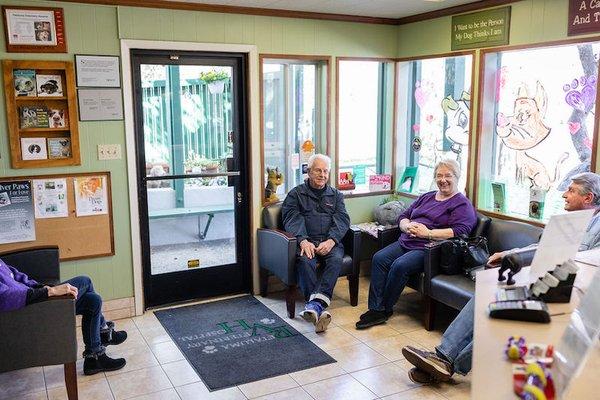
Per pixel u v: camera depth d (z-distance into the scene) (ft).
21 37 11.34
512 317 5.74
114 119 12.42
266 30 13.84
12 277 9.16
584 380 4.37
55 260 11.30
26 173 11.74
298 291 14.84
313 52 14.52
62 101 11.93
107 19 12.07
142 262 13.35
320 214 13.43
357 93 15.67
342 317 12.96
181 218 13.78
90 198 12.41
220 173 13.99
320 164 13.38
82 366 10.59
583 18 10.79
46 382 9.99
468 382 9.80
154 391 9.61
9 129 11.43
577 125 11.54
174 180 13.56
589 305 4.61
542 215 12.34
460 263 11.74
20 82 11.44
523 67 12.63
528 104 12.59
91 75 12.05
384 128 16.31
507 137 13.21
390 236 13.75
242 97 13.98
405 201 16.05
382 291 12.44
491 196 13.71
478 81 13.28
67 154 12.11
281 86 14.80
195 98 13.48
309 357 10.85
